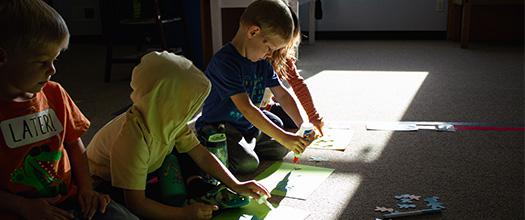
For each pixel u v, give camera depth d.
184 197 1.27
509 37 4.23
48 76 0.95
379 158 1.64
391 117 2.10
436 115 2.12
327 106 2.29
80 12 4.39
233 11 3.12
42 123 1.02
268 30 1.41
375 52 3.82
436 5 4.40
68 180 1.10
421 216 1.24
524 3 3.89
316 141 1.80
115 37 4.30
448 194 1.36
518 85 2.65
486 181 1.45
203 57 3.22
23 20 0.89
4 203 0.95
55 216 0.96
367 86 2.68
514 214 1.25
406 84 2.71
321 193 1.38
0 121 0.96
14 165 0.98
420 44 4.21
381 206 1.29
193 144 1.30
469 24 4.04
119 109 2.30
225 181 1.29
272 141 1.61
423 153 1.67
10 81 0.94
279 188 1.41
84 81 2.94
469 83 2.72
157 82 1.11
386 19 4.52
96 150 1.29
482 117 2.08
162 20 3.03
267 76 1.67
